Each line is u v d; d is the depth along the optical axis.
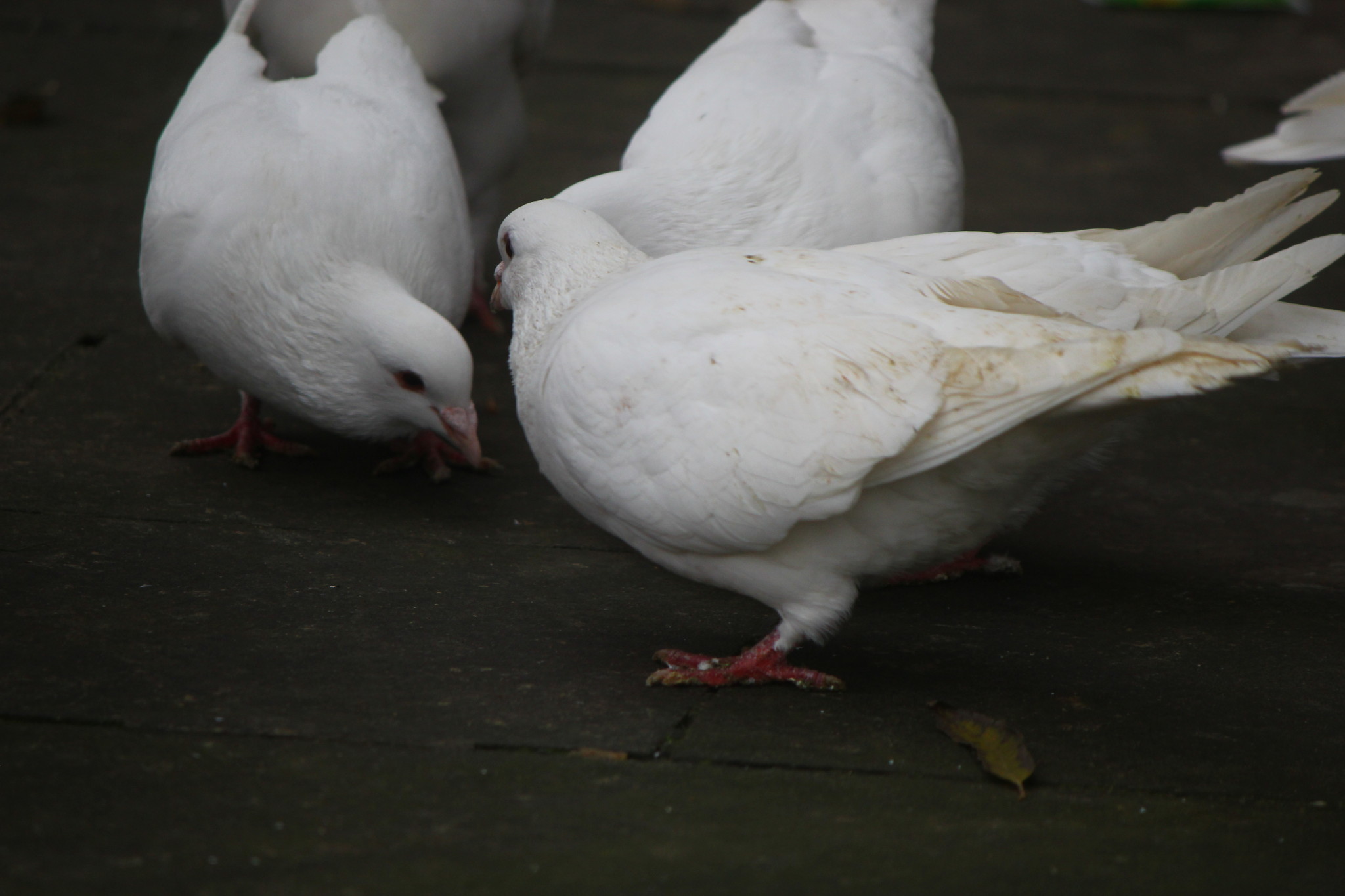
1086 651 5.49
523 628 5.45
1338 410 8.16
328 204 6.42
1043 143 13.22
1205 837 4.23
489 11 8.09
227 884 3.74
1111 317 4.96
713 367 4.60
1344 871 4.07
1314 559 6.37
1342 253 4.89
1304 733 4.90
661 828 4.12
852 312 4.71
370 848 3.94
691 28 16.72
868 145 7.06
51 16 15.39
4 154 11.52
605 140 12.69
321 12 7.73
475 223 8.99
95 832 3.93
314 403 6.43
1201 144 13.39
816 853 4.03
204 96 7.21
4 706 4.57
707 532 4.69
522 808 4.20
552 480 5.20
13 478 6.43
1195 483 7.17
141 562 5.74
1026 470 4.79
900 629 5.66
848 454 4.47
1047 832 4.21
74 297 8.80
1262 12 18.38
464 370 6.14
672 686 5.03
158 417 7.31
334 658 5.08
